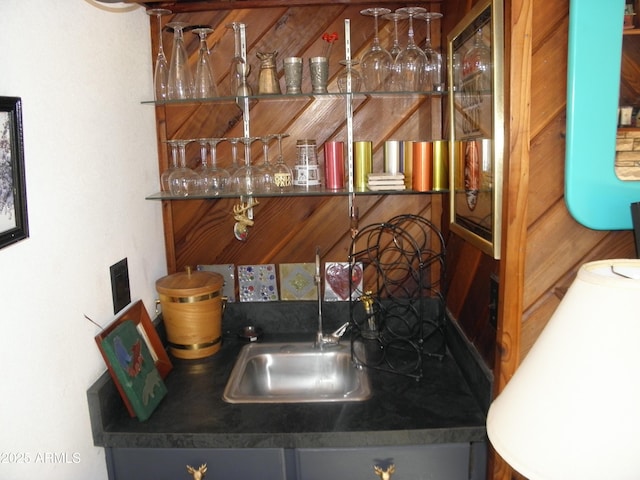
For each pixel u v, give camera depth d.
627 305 0.65
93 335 1.24
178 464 1.25
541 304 1.13
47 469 1.03
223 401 1.37
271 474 1.24
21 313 0.96
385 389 1.41
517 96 1.03
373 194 1.68
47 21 1.06
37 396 1.00
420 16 1.49
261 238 1.78
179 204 1.76
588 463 0.67
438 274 1.76
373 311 1.67
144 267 1.58
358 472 1.25
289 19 1.66
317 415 1.29
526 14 1.01
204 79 1.54
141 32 1.57
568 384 0.70
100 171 1.29
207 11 1.66
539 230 1.10
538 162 1.08
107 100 1.34
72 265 1.15
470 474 1.26
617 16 0.97
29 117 0.99
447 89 1.55
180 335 1.60
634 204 0.97
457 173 1.46
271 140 1.74
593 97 1.00
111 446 1.23
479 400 1.30
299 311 1.80
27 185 0.98
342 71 1.60
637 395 0.65
